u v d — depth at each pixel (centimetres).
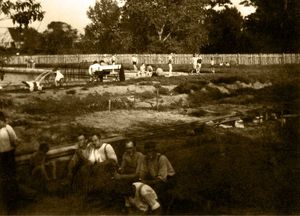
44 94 2755
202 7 7738
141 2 7656
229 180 1208
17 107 2384
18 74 5709
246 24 7556
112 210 1108
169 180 1164
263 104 2620
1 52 2081
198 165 1305
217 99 3050
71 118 2252
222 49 8125
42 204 1152
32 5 1981
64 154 1411
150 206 1069
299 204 1116
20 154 1455
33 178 1292
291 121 2111
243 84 3612
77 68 5425
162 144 1733
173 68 5991
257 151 1529
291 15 6412
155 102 2780
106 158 1297
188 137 1894
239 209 1091
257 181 1223
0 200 1134
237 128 2072
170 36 8019
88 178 1228
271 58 6494
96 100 2627
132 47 8112
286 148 1599
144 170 1173
